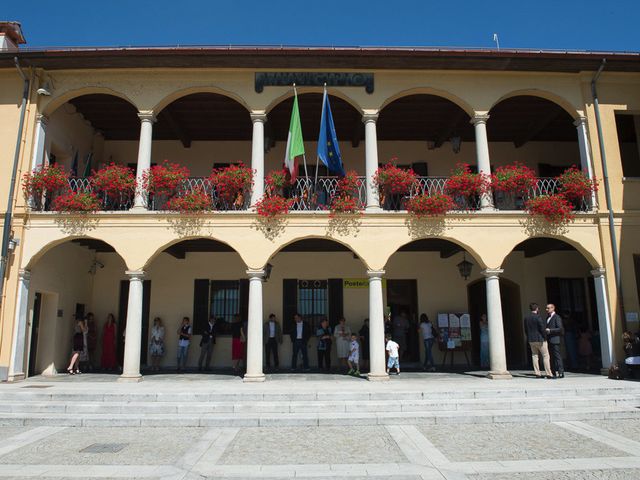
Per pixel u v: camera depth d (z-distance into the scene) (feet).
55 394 29.17
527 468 18.08
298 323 45.09
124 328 48.03
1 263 36.32
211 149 50.98
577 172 38.99
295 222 37.47
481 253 37.70
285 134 49.75
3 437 23.41
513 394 29.81
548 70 40.04
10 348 35.76
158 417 26.00
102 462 19.25
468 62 38.99
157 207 40.70
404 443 21.93
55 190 38.27
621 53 38.93
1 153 38.45
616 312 37.35
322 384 33.55
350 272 49.16
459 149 49.55
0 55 37.58
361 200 41.42
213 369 45.42
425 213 37.42
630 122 46.62
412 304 49.83
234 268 48.98
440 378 37.06
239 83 39.45
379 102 39.52
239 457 19.92
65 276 43.60
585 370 42.60
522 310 49.39
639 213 38.70
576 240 38.40
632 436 22.95
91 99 43.34
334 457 19.86
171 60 38.42
